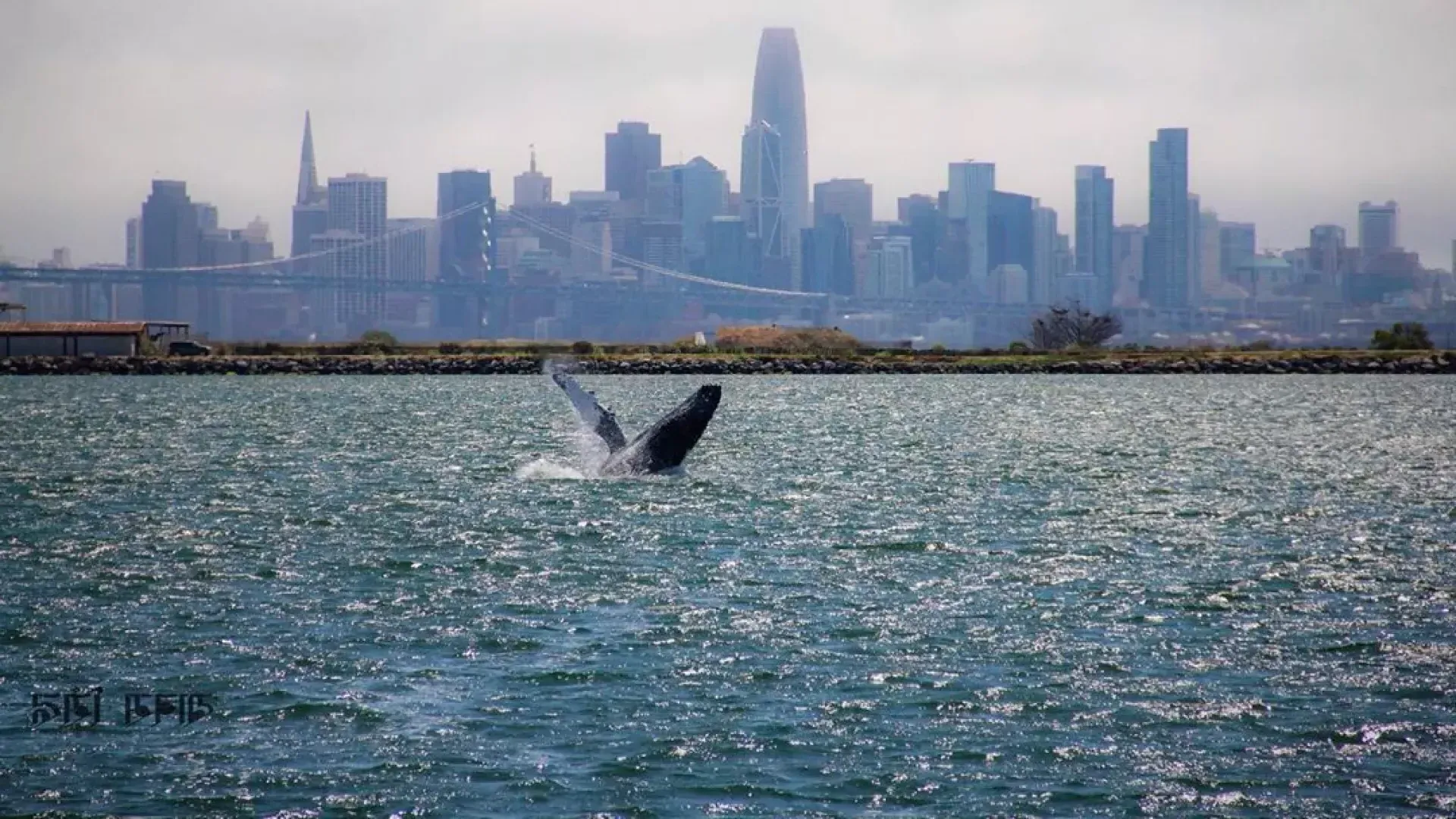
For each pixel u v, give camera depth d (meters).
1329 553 48.50
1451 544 50.16
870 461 75.69
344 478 68.56
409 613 39.62
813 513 56.69
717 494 61.50
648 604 40.66
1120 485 66.31
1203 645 36.53
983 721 30.92
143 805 26.88
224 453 80.88
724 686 33.09
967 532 52.59
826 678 33.69
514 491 62.81
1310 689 32.94
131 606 40.50
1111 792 27.42
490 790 27.45
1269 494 63.28
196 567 45.84
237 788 27.58
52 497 62.16
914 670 34.25
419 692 32.69
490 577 44.34
